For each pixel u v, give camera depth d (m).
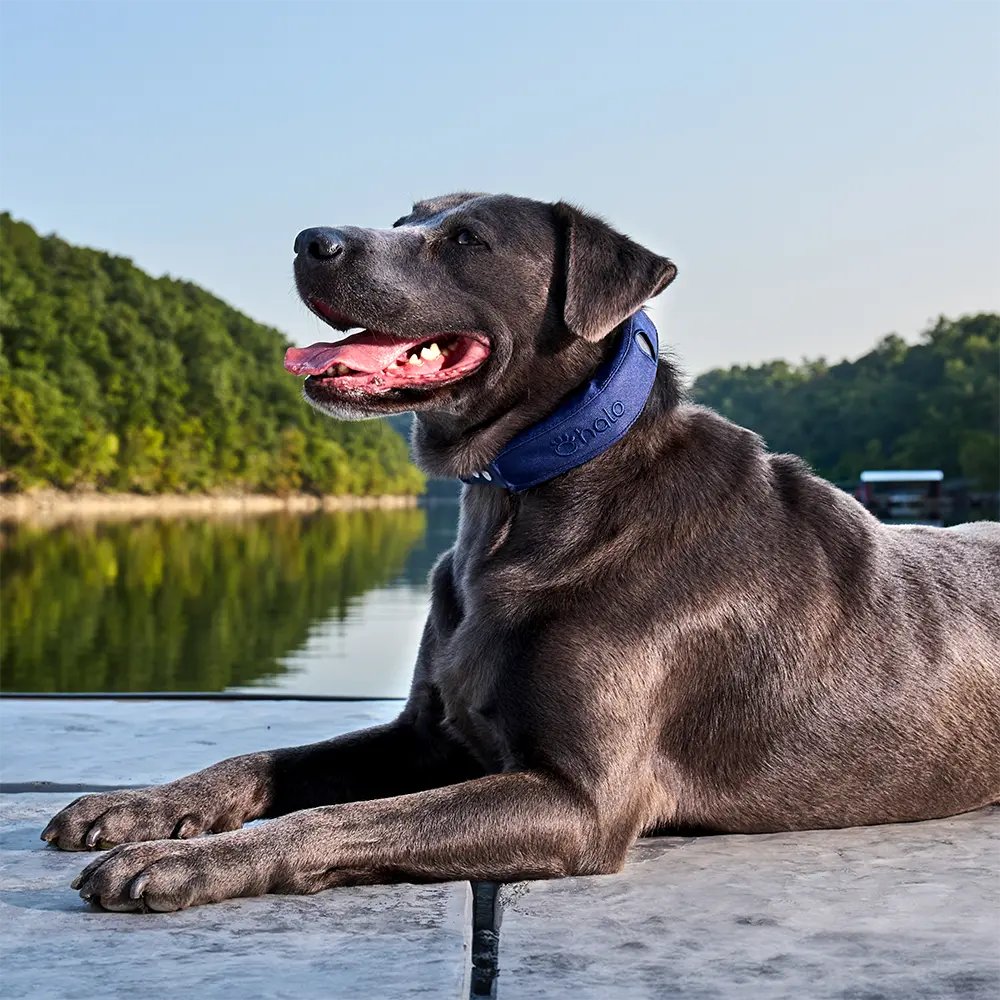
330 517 103.38
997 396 125.88
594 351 3.27
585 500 3.12
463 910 2.52
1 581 31.52
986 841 3.15
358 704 5.14
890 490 104.31
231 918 2.46
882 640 3.33
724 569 3.15
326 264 3.19
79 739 4.34
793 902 2.58
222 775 3.16
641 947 2.29
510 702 2.99
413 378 3.21
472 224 3.28
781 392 169.75
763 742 3.20
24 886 2.68
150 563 40.28
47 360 107.44
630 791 2.96
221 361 134.00
